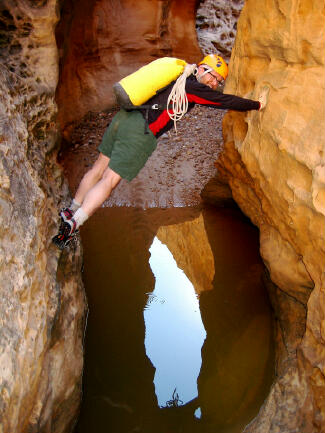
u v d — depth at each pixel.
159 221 5.88
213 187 5.89
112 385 3.63
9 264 2.38
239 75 3.71
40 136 3.94
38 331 2.53
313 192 2.64
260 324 4.17
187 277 4.91
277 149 3.12
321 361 2.62
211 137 7.20
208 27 10.52
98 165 3.23
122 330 4.16
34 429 2.49
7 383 2.11
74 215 2.99
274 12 3.09
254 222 4.27
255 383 3.56
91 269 4.94
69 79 6.99
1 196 2.46
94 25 7.29
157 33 8.16
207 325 4.27
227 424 3.26
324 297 2.64
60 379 2.92
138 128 2.97
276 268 3.46
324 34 2.70
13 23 3.93
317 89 2.74
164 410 3.44
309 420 2.60
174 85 2.93
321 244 2.67
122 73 7.94
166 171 6.59
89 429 3.28
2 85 3.17
